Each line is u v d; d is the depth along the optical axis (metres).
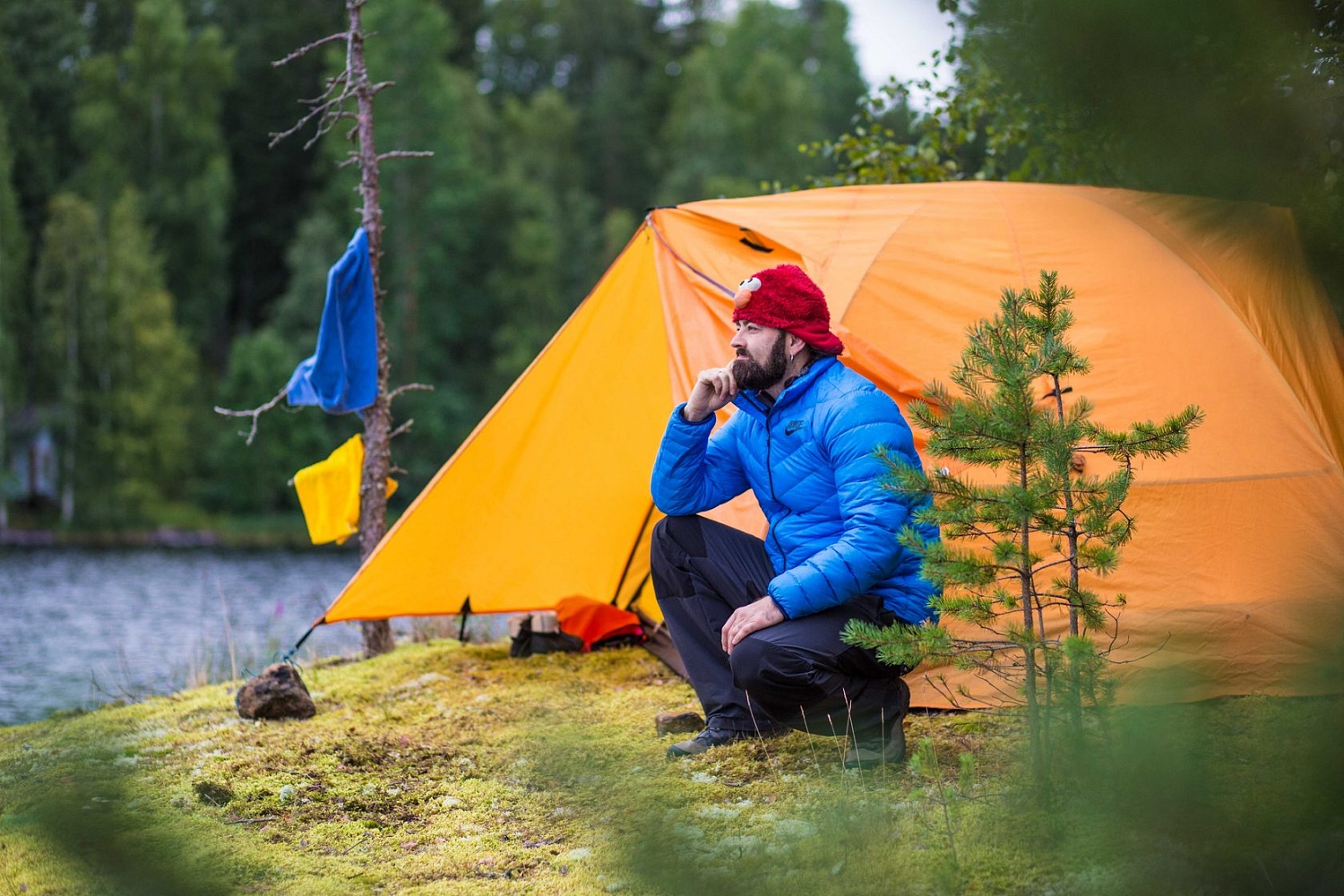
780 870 2.66
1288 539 4.22
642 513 6.02
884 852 2.70
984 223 4.97
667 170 53.91
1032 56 1.96
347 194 42.41
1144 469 4.37
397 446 39.50
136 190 40.09
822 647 3.35
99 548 27.19
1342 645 1.83
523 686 5.26
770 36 50.47
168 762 4.14
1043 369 2.96
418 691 5.30
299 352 39.47
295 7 54.19
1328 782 1.96
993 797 2.97
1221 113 1.88
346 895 2.81
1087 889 2.35
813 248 5.00
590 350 5.68
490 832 3.28
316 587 18.33
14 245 33.31
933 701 4.22
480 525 5.87
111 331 33.84
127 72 42.06
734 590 3.79
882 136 8.52
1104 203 5.04
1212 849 2.15
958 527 3.04
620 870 2.69
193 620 13.37
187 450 37.97
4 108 37.72
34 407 33.66
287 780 3.82
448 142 42.59
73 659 10.09
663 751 3.92
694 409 3.65
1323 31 1.85
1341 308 2.01
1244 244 2.03
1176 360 4.55
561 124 53.81
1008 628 3.00
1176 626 4.09
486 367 44.22
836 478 3.41
